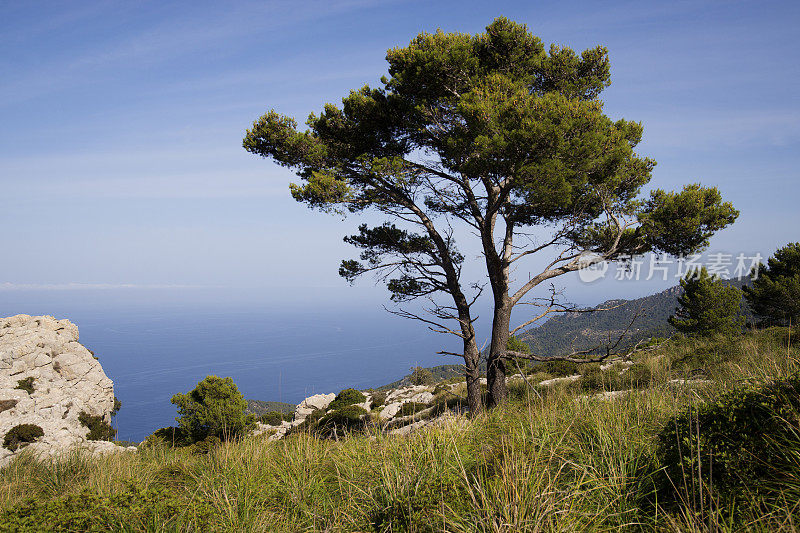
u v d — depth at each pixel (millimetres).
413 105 10852
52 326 24703
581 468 3451
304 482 4680
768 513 2482
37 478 7832
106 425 21531
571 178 9312
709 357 10383
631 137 11922
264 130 11555
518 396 11500
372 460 4715
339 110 11859
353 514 3889
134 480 4742
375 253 13094
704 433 3078
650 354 13484
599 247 11336
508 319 10891
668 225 9859
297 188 10938
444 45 10477
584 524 2936
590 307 10852
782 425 2865
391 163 10461
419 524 3324
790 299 20031
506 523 2859
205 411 19656
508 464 3484
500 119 9023
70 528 3420
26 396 19531
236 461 5555
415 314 11352
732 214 10086
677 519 2695
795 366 3660
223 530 3830
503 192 9547
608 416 4398
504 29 10977
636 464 3395
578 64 11977
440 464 4148
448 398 15727
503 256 11148
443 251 11766
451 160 10867
